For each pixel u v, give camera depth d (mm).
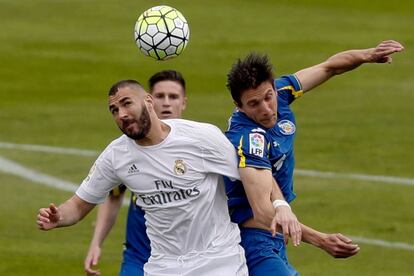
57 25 102188
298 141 67125
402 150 65062
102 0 111812
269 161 28031
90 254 33719
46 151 66188
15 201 54750
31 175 60500
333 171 60625
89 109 77188
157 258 28312
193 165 27422
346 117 73312
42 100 79812
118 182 28594
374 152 64562
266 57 27656
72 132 71000
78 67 88875
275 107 27828
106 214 34250
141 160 27594
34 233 49031
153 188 27656
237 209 29156
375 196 55469
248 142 27750
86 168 62125
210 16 106250
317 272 43812
